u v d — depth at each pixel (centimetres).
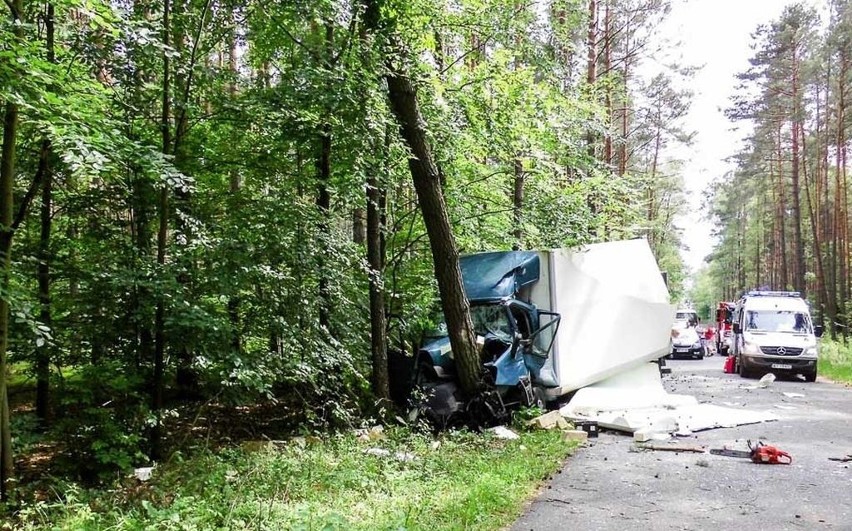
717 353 3525
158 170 657
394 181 1098
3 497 604
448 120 1186
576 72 1719
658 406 1179
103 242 844
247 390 872
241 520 527
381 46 970
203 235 814
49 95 559
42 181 760
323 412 981
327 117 946
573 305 1216
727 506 618
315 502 592
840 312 3275
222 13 930
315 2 905
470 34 1251
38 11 705
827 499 640
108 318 780
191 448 776
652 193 3500
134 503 589
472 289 1172
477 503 593
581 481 720
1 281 569
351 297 1091
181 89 880
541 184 1558
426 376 1108
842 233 3244
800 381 1903
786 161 3756
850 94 2947
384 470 717
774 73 3228
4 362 607
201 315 744
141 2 862
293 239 893
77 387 748
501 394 1069
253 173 972
